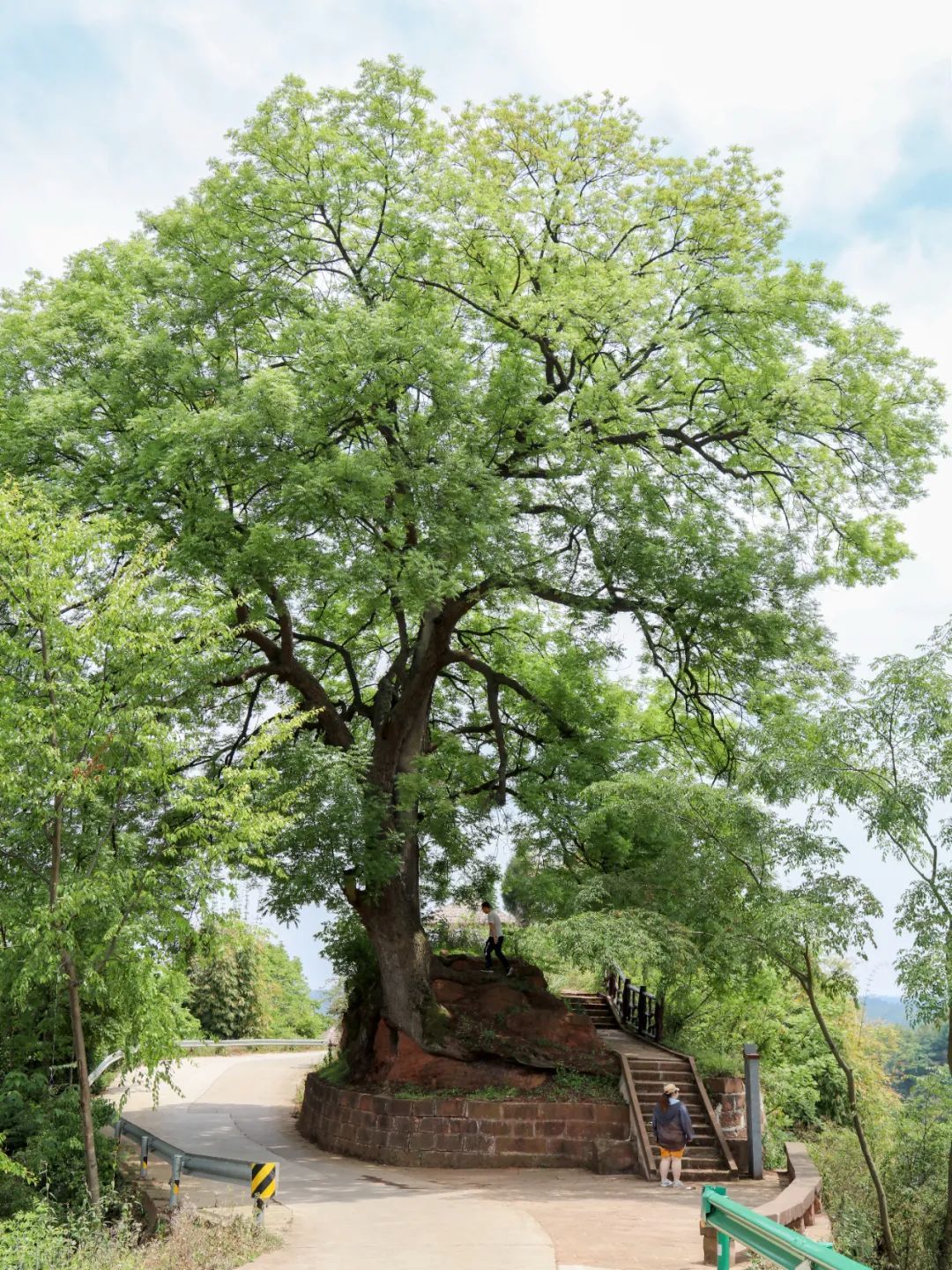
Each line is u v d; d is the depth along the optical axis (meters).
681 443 23.64
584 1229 13.13
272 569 18.70
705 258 23.11
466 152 23.09
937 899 14.99
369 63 21.78
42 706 12.78
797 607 21.70
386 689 24.89
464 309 22.75
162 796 14.09
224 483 19.58
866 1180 18.50
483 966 24.44
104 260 21.91
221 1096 30.00
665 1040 25.59
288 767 20.06
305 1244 11.98
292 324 20.09
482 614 27.86
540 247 22.38
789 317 22.39
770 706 22.78
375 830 20.73
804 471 23.61
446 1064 21.20
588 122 22.91
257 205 21.20
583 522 21.23
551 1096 20.31
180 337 20.98
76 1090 16.83
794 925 15.46
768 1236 7.43
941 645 15.49
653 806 18.47
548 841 24.06
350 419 20.28
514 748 26.72
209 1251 11.01
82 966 13.04
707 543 21.34
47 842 13.32
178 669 13.94
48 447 19.39
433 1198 15.77
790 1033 31.92
